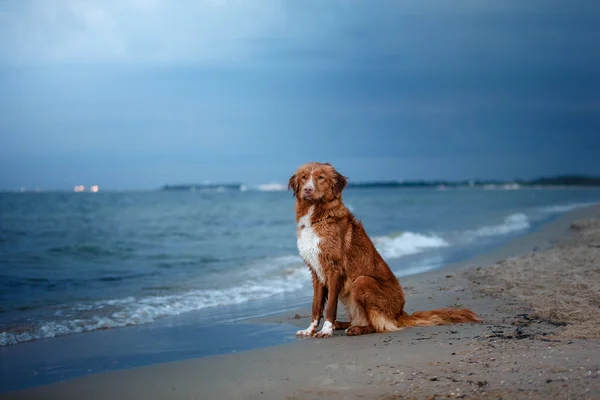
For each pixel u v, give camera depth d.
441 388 4.21
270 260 15.02
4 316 8.02
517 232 21.69
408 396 4.10
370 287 6.67
